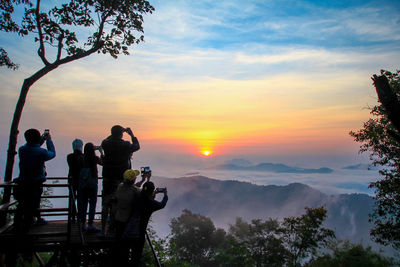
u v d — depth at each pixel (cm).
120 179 713
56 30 841
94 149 730
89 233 699
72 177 738
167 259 1363
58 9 869
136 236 662
